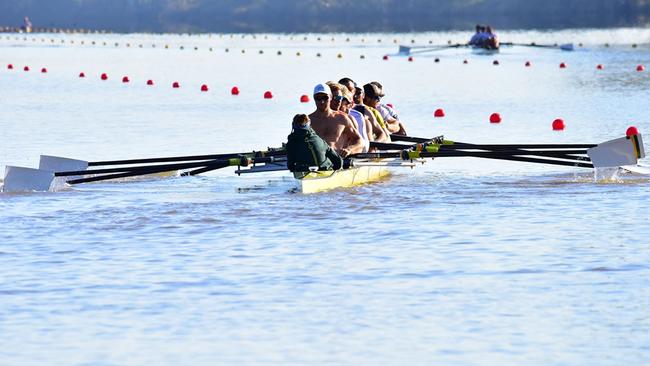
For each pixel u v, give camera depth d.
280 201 69.62
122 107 152.25
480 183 76.94
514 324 41.88
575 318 42.50
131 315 43.59
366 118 83.94
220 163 74.94
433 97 167.62
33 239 58.22
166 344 40.03
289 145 73.69
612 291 46.25
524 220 62.34
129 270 50.94
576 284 47.53
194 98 171.25
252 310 44.16
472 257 52.94
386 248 55.19
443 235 58.25
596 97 162.38
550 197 70.44
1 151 98.19
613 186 74.62
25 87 199.50
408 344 39.72
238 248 55.59
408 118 132.12
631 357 38.00
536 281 48.12
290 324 42.28
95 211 66.62
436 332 41.06
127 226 61.81
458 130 116.75
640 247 54.56
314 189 72.44
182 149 99.50
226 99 168.88
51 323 42.59
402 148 83.06
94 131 116.62
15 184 74.00
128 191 74.69
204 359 38.44
